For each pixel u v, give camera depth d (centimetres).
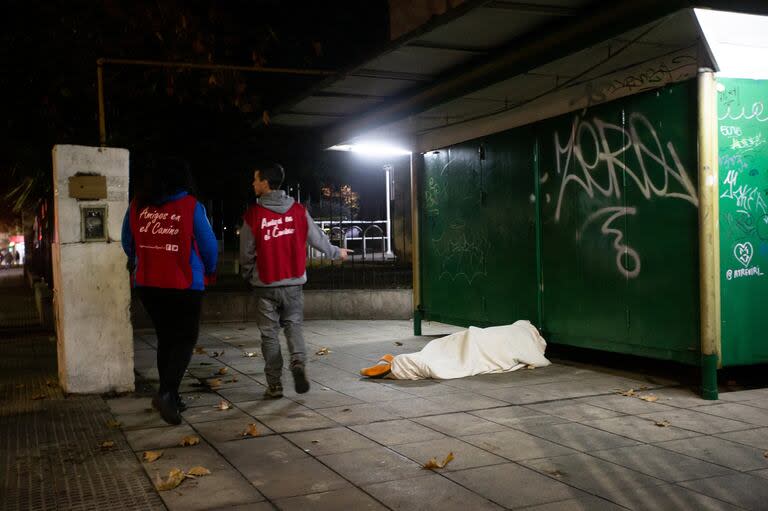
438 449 429
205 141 1262
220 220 1288
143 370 734
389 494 354
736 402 538
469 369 662
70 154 591
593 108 663
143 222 503
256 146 1279
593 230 667
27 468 404
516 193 772
